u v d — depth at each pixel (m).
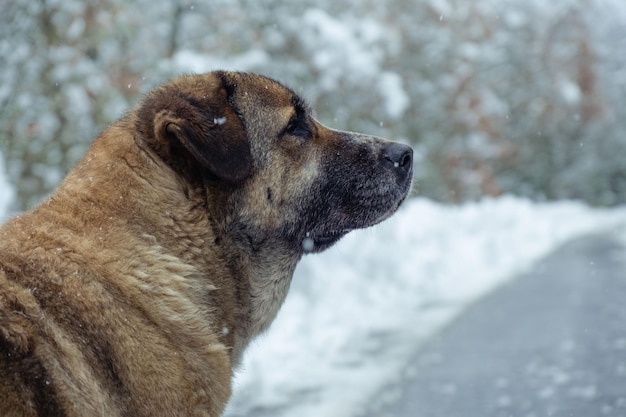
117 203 3.36
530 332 9.59
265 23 15.02
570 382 7.60
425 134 24.78
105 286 3.11
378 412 6.81
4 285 2.95
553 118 41.06
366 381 7.73
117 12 12.60
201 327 3.32
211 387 3.30
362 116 16.31
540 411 6.81
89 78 12.28
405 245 15.59
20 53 12.41
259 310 3.89
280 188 4.01
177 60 12.98
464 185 25.78
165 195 3.47
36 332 2.89
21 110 12.22
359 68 15.15
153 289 3.22
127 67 12.75
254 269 3.85
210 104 3.74
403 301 11.69
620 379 7.66
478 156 26.33
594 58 42.38
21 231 3.17
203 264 3.52
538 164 44.38
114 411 2.97
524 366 8.14
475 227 20.42
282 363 8.37
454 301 11.74
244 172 3.63
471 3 25.66
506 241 19.47
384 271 13.23
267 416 6.71
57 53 12.35
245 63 13.88
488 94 27.27
